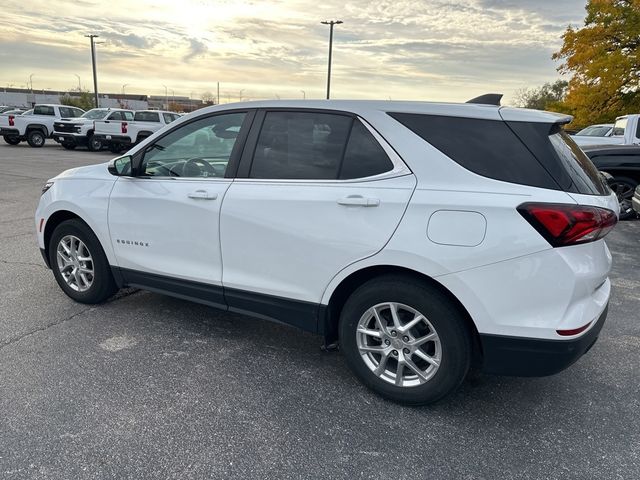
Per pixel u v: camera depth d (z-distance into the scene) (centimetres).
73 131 2264
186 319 413
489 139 270
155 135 375
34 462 240
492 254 255
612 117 2423
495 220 255
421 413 291
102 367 330
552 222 247
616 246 690
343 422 280
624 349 378
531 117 270
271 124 326
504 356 265
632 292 505
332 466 245
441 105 286
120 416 278
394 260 277
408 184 277
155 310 429
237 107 341
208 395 302
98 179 405
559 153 265
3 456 243
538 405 302
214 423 275
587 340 262
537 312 254
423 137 280
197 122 357
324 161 305
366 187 287
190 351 358
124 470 237
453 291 264
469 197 261
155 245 371
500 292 257
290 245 309
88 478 231
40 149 2300
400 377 293
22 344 358
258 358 351
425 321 279
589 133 1436
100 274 412
